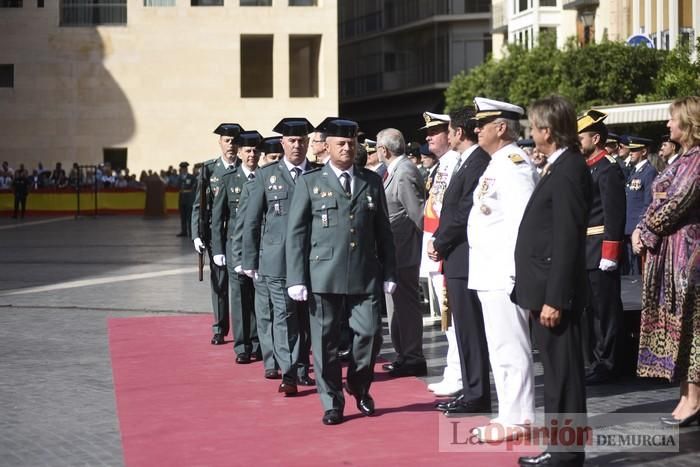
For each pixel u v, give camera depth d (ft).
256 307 45.09
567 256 29.12
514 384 33.32
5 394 42.01
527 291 29.94
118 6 211.41
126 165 212.23
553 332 29.76
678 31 160.56
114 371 46.65
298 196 36.86
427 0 268.62
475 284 33.73
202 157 212.23
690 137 34.53
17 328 59.62
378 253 37.47
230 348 52.42
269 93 225.15
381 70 287.89
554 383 29.81
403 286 44.52
